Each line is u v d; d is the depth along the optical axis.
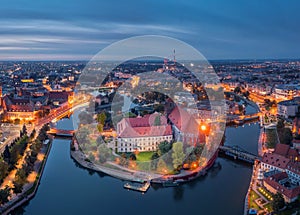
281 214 196.88
